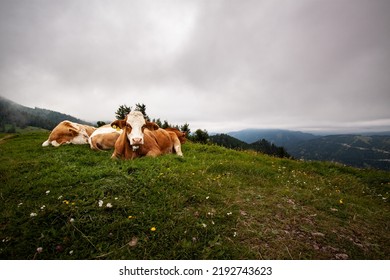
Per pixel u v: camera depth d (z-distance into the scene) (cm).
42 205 383
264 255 313
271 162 932
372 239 374
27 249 298
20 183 475
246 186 556
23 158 720
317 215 431
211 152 1032
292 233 364
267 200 477
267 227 374
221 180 563
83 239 314
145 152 731
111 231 330
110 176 504
